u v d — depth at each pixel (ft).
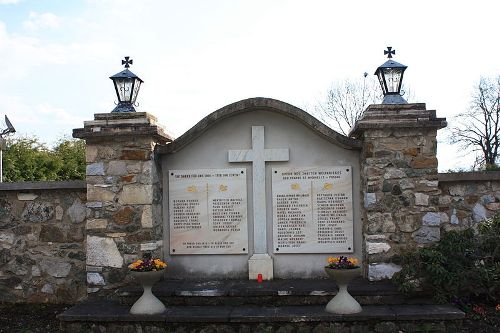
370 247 18.93
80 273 21.09
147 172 19.56
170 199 20.76
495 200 21.01
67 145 74.18
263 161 20.45
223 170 20.66
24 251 21.43
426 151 19.10
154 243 19.52
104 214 19.66
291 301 17.87
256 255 20.18
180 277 20.65
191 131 20.07
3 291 21.40
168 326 16.71
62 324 17.12
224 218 20.57
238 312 16.84
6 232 21.56
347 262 16.79
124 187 19.62
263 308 17.42
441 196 21.17
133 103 20.74
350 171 20.29
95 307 17.97
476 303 18.76
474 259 18.86
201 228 20.62
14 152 55.98
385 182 19.07
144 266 17.10
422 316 16.14
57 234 21.30
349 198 20.27
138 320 16.69
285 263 20.36
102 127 19.60
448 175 20.81
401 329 16.19
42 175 57.11
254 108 20.04
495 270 18.15
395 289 17.66
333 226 20.27
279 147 20.57
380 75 20.12
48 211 21.42
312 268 20.27
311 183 20.38
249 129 20.72
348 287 18.02
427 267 17.35
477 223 20.75
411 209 18.98
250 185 20.66
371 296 17.69
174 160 20.93
